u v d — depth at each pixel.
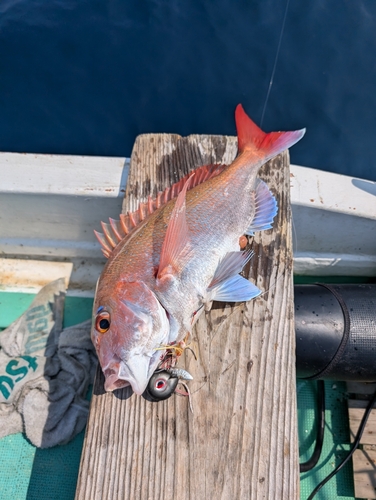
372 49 1.47
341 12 1.56
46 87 1.43
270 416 0.70
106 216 0.92
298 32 1.52
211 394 0.71
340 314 0.81
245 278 0.77
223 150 0.87
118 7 1.61
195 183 0.80
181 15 1.58
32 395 0.89
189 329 0.72
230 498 0.67
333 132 1.33
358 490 0.84
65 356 0.92
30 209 0.92
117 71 1.46
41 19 1.57
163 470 0.69
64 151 1.32
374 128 1.34
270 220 0.79
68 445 0.87
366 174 1.27
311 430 0.89
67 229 0.97
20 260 1.02
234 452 0.69
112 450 0.70
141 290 0.70
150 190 0.85
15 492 0.84
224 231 0.76
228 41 1.51
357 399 0.89
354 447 0.85
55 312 0.96
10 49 1.49
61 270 1.01
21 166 0.89
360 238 0.92
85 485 0.68
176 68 1.46
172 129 1.36
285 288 0.76
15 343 0.93
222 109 1.39
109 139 1.35
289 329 0.74
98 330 0.70
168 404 0.71
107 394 0.72
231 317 0.75
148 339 0.69
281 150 0.83
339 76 1.43
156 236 0.73
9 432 0.87
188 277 0.72
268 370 0.72
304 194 0.87
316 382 0.92
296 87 1.41
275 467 0.68
